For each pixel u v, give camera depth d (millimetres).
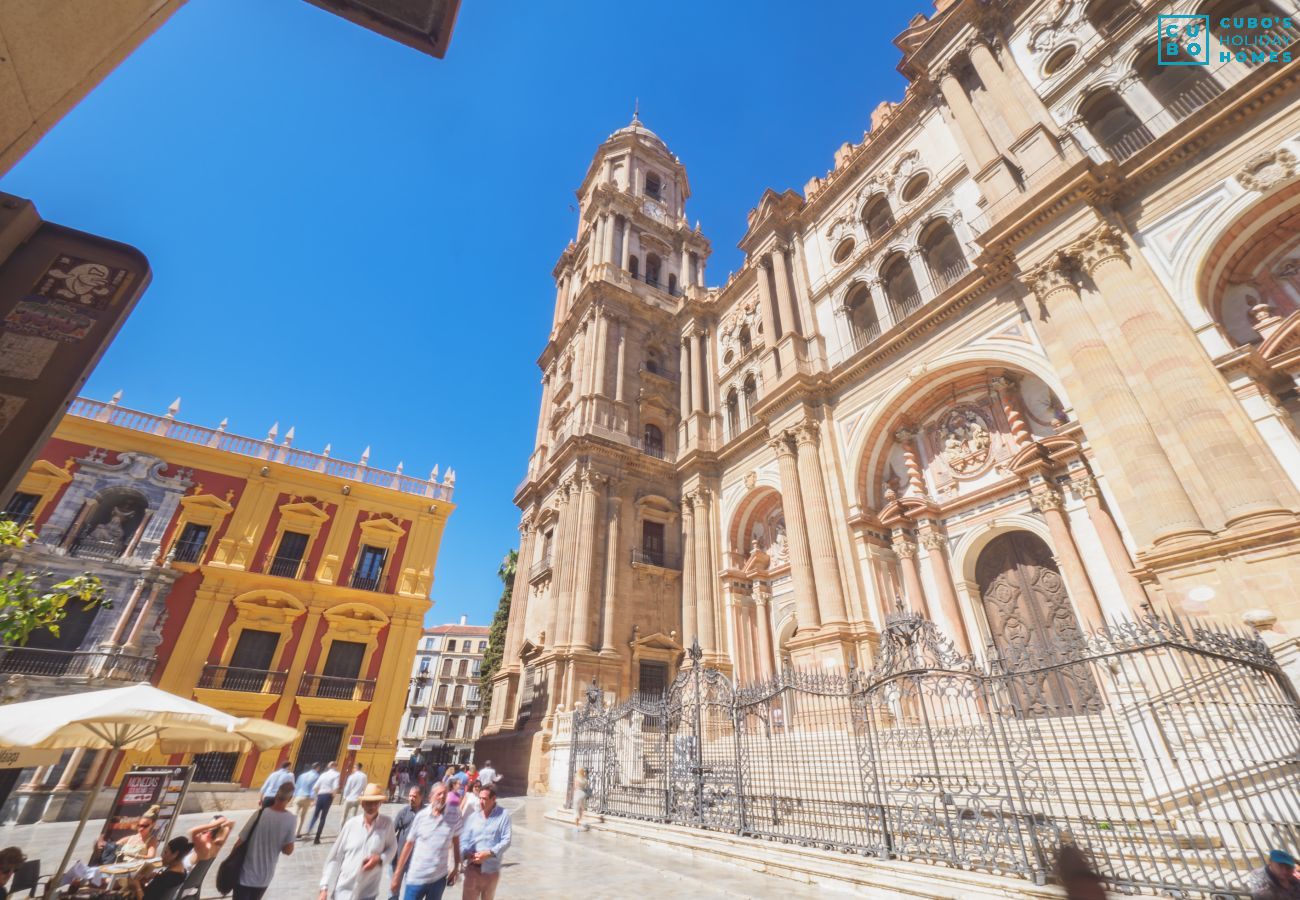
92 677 18609
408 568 25453
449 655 72750
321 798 12859
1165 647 7145
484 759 25469
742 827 10258
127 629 20062
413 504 26578
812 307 25328
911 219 21578
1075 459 15031
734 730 11562
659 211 40906
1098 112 16797
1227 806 6766
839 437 21469
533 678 24359
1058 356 14234
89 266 2068
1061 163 15266
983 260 16703
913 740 10516
